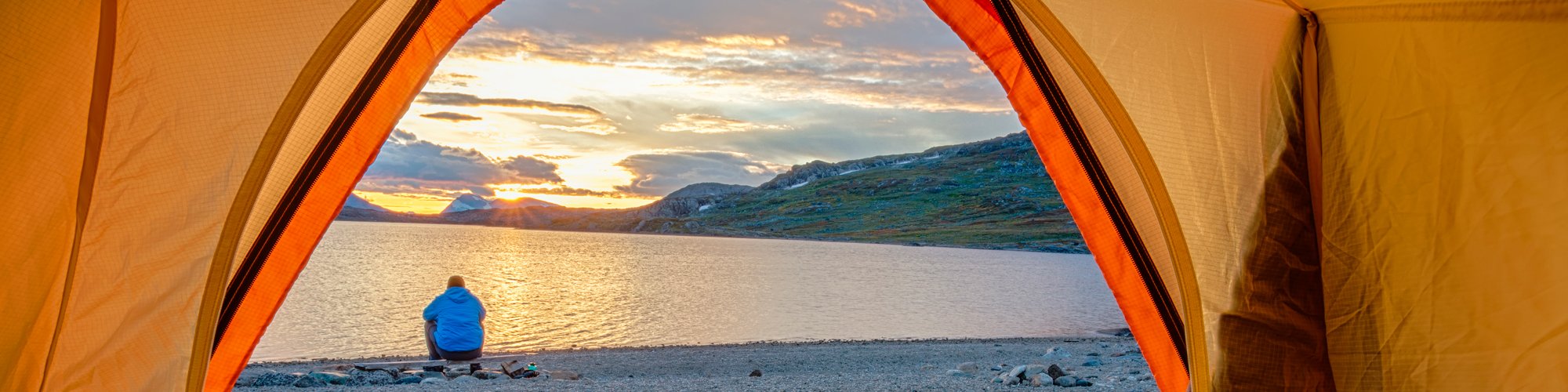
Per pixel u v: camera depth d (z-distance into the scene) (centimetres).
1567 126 339
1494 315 360
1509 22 348
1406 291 382
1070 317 2227
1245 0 398
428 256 5694
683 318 2114
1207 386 402
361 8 344
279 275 415
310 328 1723
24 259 326
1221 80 405
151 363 338
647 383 917
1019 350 1334
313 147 395
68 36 328
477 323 1080
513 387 876
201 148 340
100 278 334
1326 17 397
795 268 4953
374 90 397
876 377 976
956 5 472
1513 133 352
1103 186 451
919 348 1354
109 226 334
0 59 321
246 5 339
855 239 15938
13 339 325
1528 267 352
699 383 928
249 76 341
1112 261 469
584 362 1105
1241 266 404
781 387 900
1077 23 405
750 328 1908
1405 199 382
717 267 4941
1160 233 448
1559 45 337
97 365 334
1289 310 404
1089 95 439
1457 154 367
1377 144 388
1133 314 470
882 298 2866
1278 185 405
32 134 325
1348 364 396
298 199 400
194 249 341
